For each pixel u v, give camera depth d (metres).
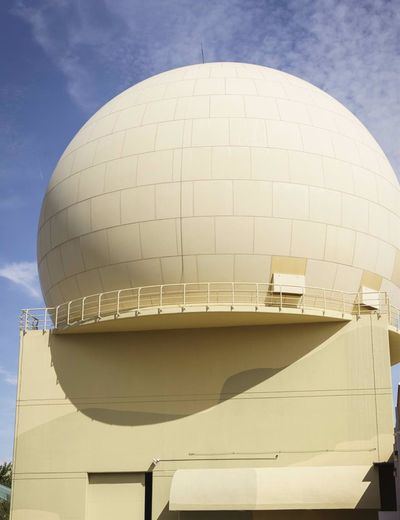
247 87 28.50
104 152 27.44
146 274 25.75
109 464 26.09
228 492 23.62
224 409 25.89
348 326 26.00
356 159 27.67
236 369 26.17
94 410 26.70
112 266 26.28
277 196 25.62
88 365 27.17
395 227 28.33
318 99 29.58
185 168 25.81
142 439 26.11
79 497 26.02
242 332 26.45
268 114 27.25
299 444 25.27
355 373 25.61
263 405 25.75
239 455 25.45
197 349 26.56
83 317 26.94
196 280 25.38
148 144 26.67
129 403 26.53
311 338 26.05
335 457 25.02
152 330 27.03
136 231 25.84
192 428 25.91
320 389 25.62
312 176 26.20
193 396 26.19
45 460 26.52
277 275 25.38
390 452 24.78
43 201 30.28
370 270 26.98
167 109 27.66
